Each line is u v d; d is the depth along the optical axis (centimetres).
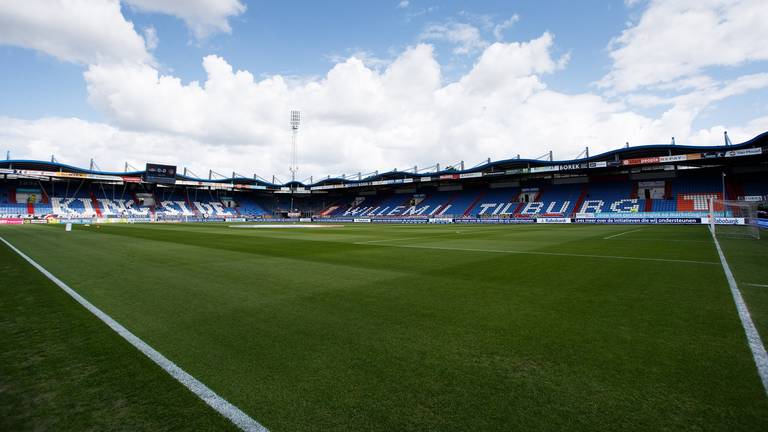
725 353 431
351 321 572
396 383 364
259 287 832
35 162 5469
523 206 5850
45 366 410
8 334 520
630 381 362
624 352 437
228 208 7906
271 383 367
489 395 338
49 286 853
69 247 1756
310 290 797
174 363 417
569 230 3191
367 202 8050
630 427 285
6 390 354
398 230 3453
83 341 491
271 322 571
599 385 354
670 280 879
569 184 6000
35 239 2233
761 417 297
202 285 857
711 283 841
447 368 397
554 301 687
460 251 1542
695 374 376
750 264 1118
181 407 323
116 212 6462
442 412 310
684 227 3516
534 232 2925
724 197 4175
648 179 5366
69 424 298
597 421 294
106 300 717
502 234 2686
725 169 4838
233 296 746
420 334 509
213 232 3045
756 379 364
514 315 596
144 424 297
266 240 2189
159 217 6594
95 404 329
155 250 1625
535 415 304
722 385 352
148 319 591
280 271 1048
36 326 556
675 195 4853
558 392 342
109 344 479
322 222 6525
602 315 592
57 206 6038
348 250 1608
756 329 517
